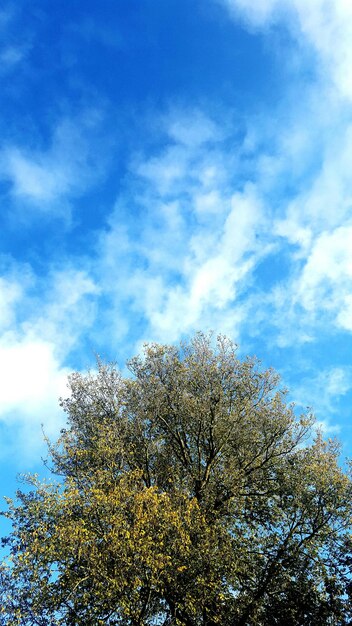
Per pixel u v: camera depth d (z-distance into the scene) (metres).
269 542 22.75
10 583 16.86
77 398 25.98
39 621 16.45
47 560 16.42
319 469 23.22
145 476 23.25
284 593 21.61
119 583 15.71
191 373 26.05
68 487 18.77
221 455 24.69
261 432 24.75
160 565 15.92
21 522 18.28
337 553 22.31
